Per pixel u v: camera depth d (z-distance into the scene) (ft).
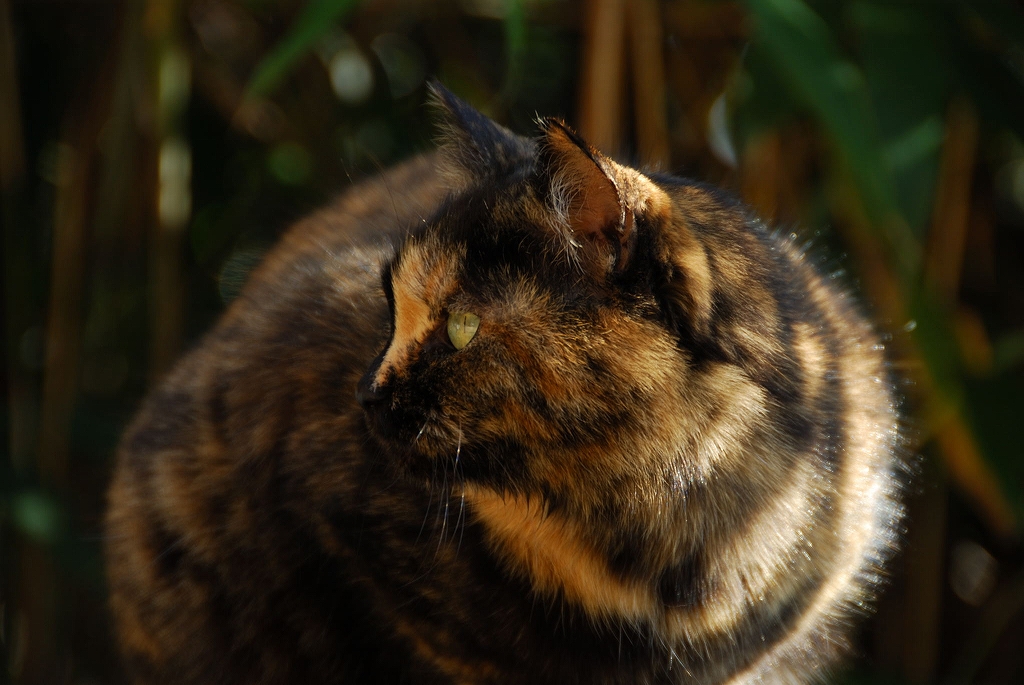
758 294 7.00
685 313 6.93
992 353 7.94
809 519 7.05
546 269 6.95
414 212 7.31
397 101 8.47
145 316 8.43
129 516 7.40
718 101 8.18
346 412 7.13
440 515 7.07
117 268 8.32
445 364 6.98
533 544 7.06
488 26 8.43
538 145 6.92
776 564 7.05
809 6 7.86
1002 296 8.22
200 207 8.48
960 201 7.94
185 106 8.24
